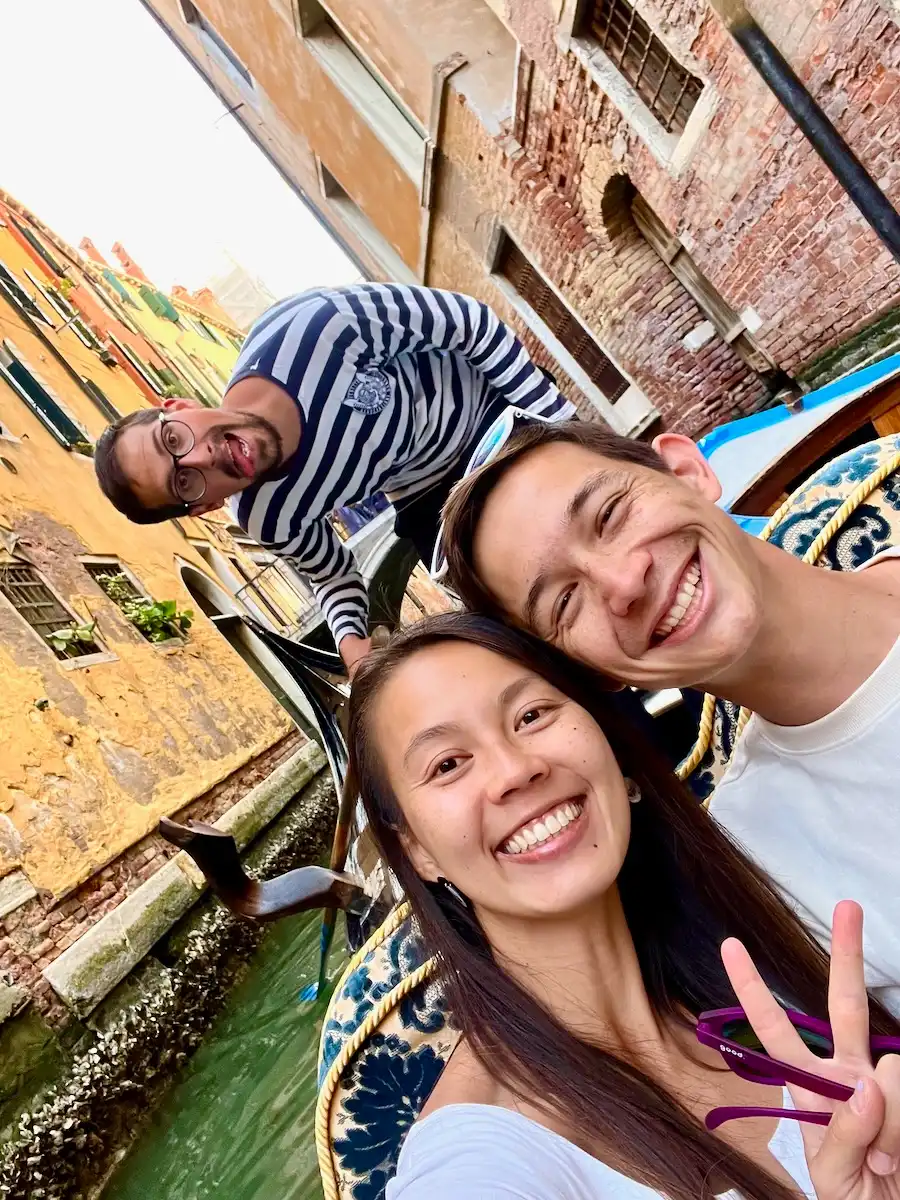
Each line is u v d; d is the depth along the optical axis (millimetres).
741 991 792
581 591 1178
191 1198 3689
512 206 7156
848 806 1251
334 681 3707
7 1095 4293
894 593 1284
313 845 8641
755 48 4152
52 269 14383
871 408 2422
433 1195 862
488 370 2262
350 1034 1360
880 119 4016
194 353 22250
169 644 9305
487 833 1101
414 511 2508
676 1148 935
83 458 10562
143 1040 4938
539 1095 1013
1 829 5496
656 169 5543
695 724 2303
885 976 1293
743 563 1158
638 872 1359
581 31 5254
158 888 6102
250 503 2244
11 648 6773
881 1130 693
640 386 7438
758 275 5434
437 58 6426
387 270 12141
